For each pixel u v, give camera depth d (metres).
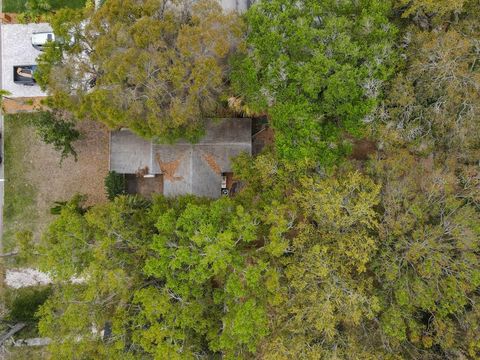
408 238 20.98
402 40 21.64
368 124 21.47
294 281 19.84
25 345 27.56
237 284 19.19
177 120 20.67
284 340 20.42
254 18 20.70
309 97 21.22
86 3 26.83
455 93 20.66
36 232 27.66
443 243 20.81
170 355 19.47
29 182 27.72
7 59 27.95
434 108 21.11
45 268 20.25
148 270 19.69
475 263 20.17
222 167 25.53
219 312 21.56
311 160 21.36
